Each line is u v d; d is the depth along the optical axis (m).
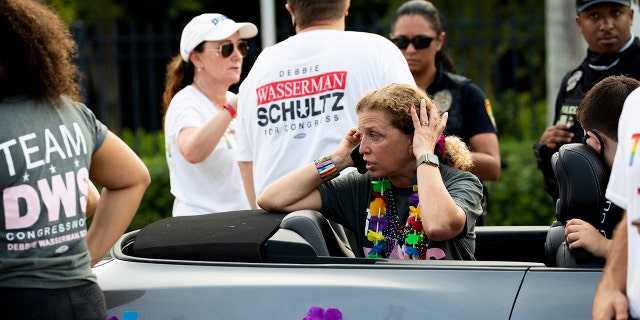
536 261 4.74
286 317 3.46
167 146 5.70
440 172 4.13
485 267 3.48
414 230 4.03
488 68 17.22
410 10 6.07
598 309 3.09
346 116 4.79
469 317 3.36
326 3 4.91
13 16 3.17
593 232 3.52
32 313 3.13
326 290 3.47
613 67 5.63
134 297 3.58
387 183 4.18
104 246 3.63
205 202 5.57
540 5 17.61
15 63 3.17
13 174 3.10
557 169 3.79
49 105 3.23
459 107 6.05
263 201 4.30
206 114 5.66
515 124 12.00
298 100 4.85
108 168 3.56
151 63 11.77
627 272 3.04
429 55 6.06
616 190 3.10
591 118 3.71
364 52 4.81
